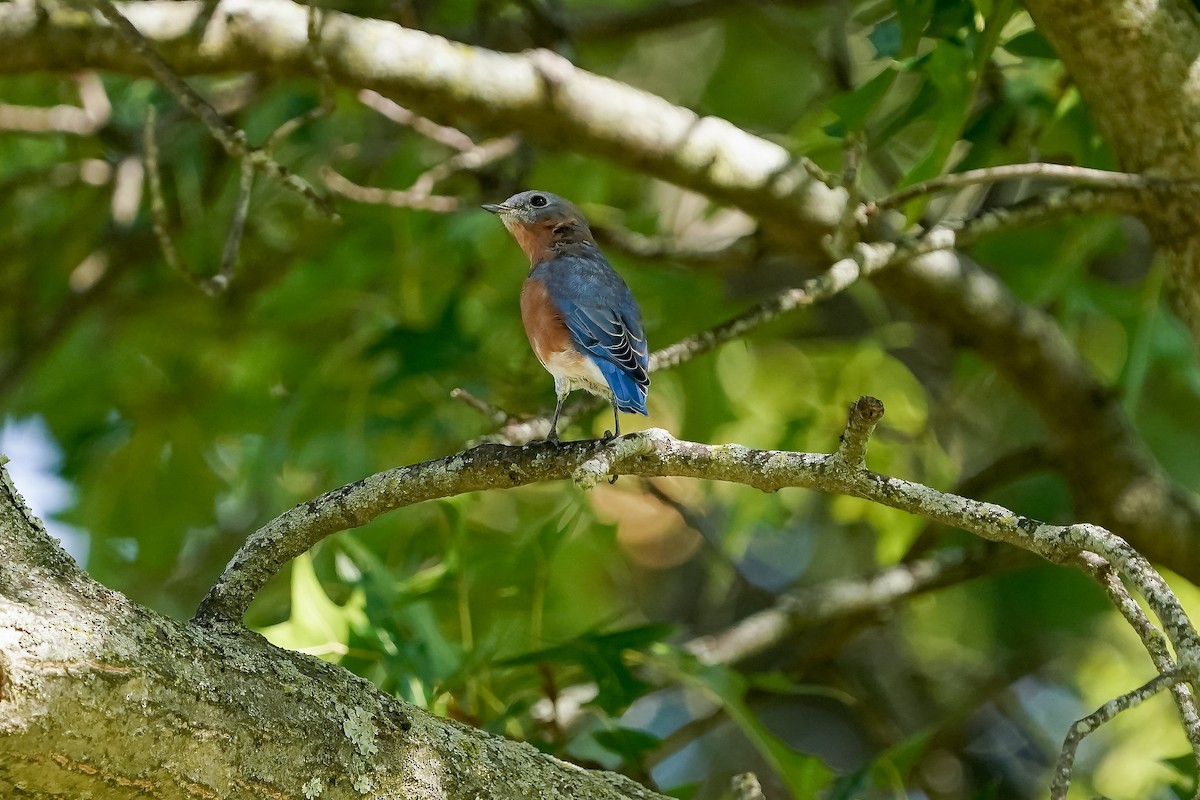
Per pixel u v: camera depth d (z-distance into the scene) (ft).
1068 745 16.22
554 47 40.27
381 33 32.35
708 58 56.95
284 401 45.83
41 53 32.04
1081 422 37.35
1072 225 38.78
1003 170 26.89
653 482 42.32
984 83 34.04
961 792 50.88
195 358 49.16
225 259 30.32
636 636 29.22
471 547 32.71
